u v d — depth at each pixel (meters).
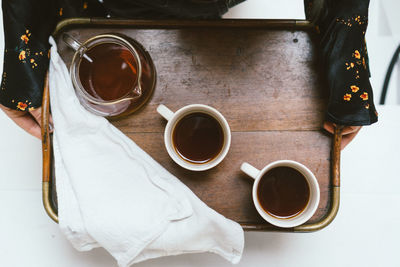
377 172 0.77
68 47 0.57
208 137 0.55
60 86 0.55
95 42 0.52
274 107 0.57
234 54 0.57
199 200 0.54
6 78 0.55
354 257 0.74
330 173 0.56
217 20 0.57
